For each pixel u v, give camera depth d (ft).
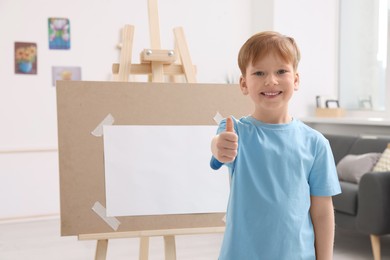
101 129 6.07
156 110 6.30
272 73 3.69
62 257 10.53
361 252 10.72
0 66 13.41
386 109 13.93
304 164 3.81
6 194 13.67
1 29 13.35
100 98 6.11
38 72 13.82
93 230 5.87
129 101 6.21
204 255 10.77
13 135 13.67
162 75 6.98
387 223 9.43
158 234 6.01
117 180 6.01
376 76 14.83
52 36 13.87
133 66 6.91
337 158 13.21
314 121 15.20
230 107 6.56
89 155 5.98
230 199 3.84
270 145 3.78
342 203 10.41
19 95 13.66
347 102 16.03
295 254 3.70
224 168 6.45
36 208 13.99
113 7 14.51
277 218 3.68
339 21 16.30
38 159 13.96
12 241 11.76
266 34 3.77
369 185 9.54
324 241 3.93
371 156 11.48
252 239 3.70
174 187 6.16
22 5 13.52
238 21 16.26
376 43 14.78
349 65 15.90
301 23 15.81
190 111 6.41
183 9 15.44
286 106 3.87
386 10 14.35
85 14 14.20
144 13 14.88
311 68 16.01
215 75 16.02
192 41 15.64
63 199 5.84
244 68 3.84
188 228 6.12
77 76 14.20
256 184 3.73
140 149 6.15
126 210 5.96
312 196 3.96
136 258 10.46
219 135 3.52
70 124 5.97
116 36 14.60
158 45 7.17
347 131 14.75
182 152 6.29
